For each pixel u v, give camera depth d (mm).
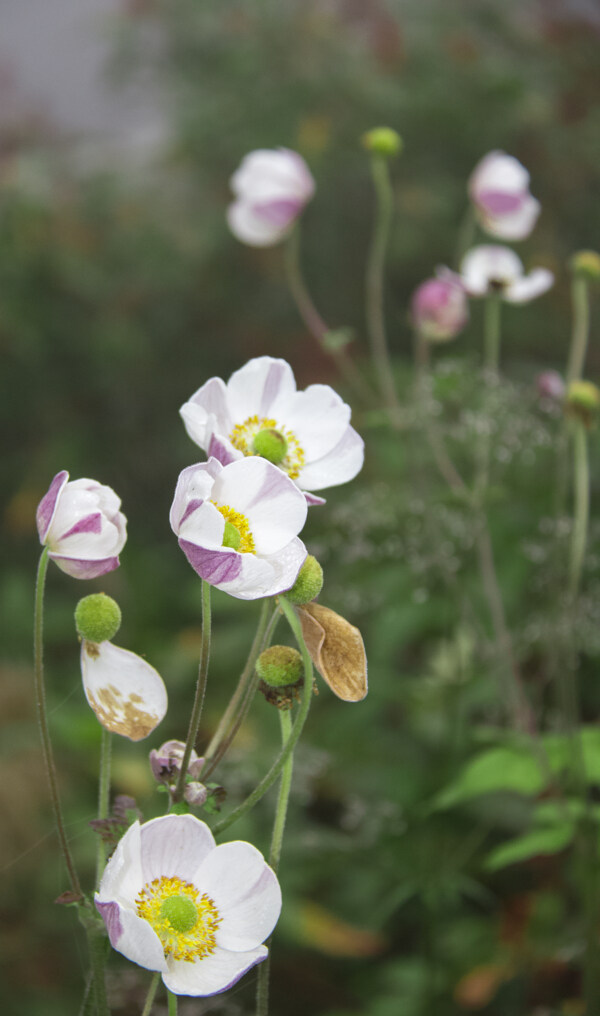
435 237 3494
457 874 1490
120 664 822
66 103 4113
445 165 3604
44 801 1652
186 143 3633
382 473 2123
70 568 827
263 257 3482
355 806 1583
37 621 834
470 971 1485
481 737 1348
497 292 1683
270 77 3598
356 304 3484
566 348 3350
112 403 3375
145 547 2939
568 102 3752
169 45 3752
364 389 1984
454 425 1897
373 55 3623
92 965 833
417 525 1742
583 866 1271
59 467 3154
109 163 3801
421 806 1500
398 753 1755
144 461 3299
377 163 1770
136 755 1830
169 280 3463
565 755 1360
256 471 816
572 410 1412
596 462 1969
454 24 3764
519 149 3660
